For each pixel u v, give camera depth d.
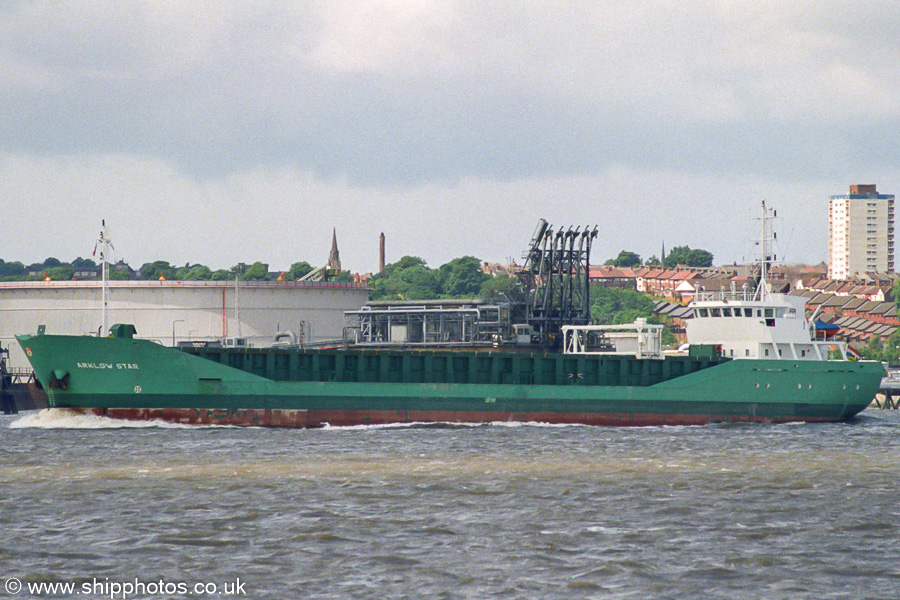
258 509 194.50
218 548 167.25
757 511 195.88
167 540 171.62
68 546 167.75
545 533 177.12
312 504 199.25
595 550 166.62
